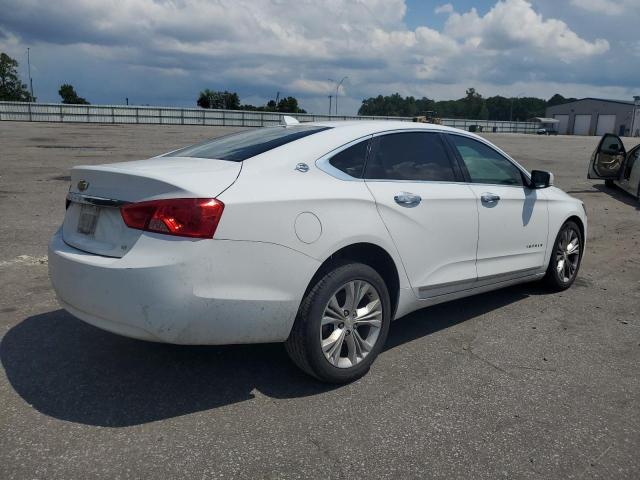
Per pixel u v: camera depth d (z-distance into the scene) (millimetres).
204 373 3736
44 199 9594
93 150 19141
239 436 3035
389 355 4141
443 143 4488
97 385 3535
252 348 4145
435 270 4203
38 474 2666
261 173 3389
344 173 3725
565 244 5703
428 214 4070
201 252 3004
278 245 3232
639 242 8336
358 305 3738
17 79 98812
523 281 5293
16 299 4945
